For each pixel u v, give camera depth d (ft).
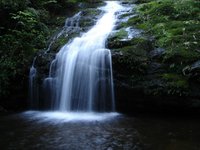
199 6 31.27
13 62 28.68
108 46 27.22
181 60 24.62
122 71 25.50
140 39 26.71
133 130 21.42
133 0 38.86
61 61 27.55
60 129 21.88
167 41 26.30
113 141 19.47
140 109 25.55
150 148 18.34
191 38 26.25
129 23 30.89
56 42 29.96
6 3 31.19
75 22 33.78
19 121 24.06
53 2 36.70
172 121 23.40
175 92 23.85
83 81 26.53
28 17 31.89
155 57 25.49
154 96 24.52
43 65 27.81
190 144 18.86
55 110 27.25
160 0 33.78
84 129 21.75
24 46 29.78
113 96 25.85
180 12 30.37
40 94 27.66
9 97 28.35
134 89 25.02
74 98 26.73
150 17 30.83
